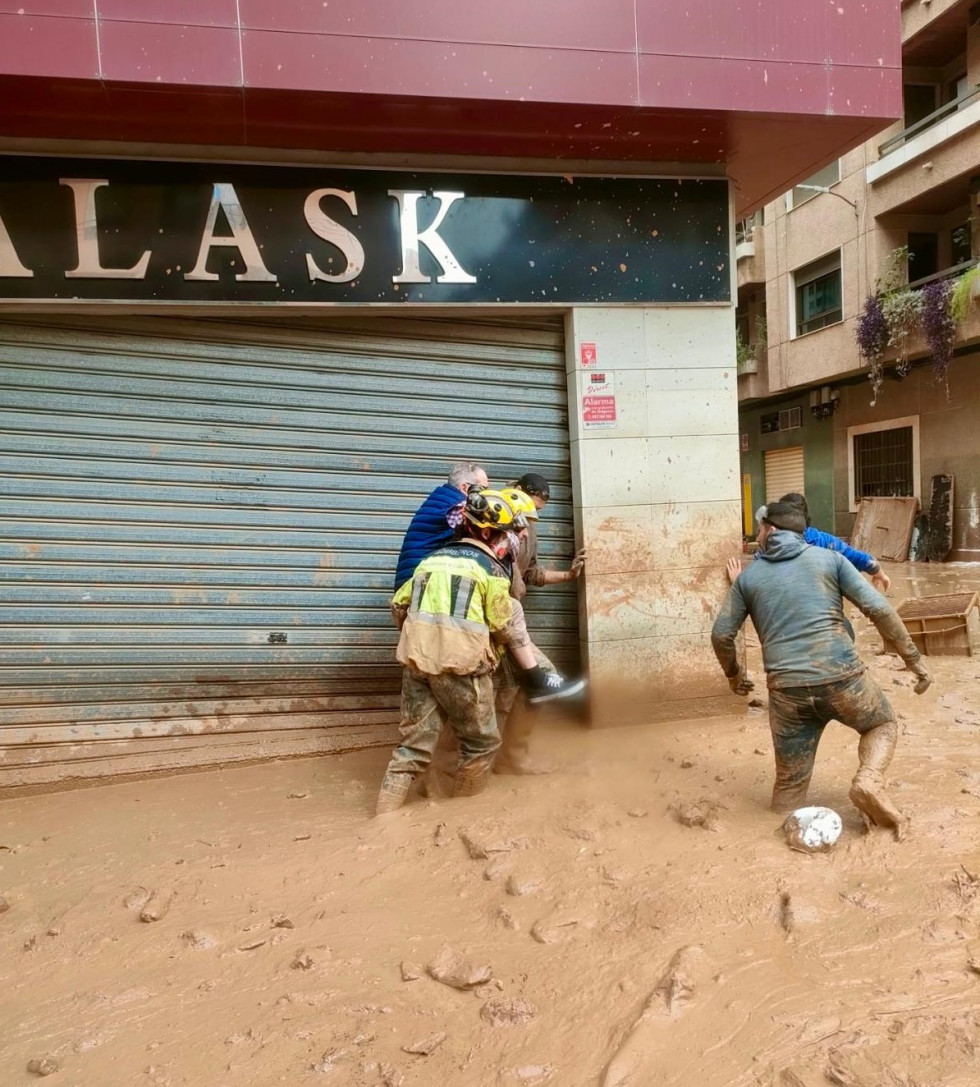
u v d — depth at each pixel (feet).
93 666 16.35
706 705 18.80
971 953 8.62
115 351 16.28
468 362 17.97
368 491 17.60
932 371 55.83
